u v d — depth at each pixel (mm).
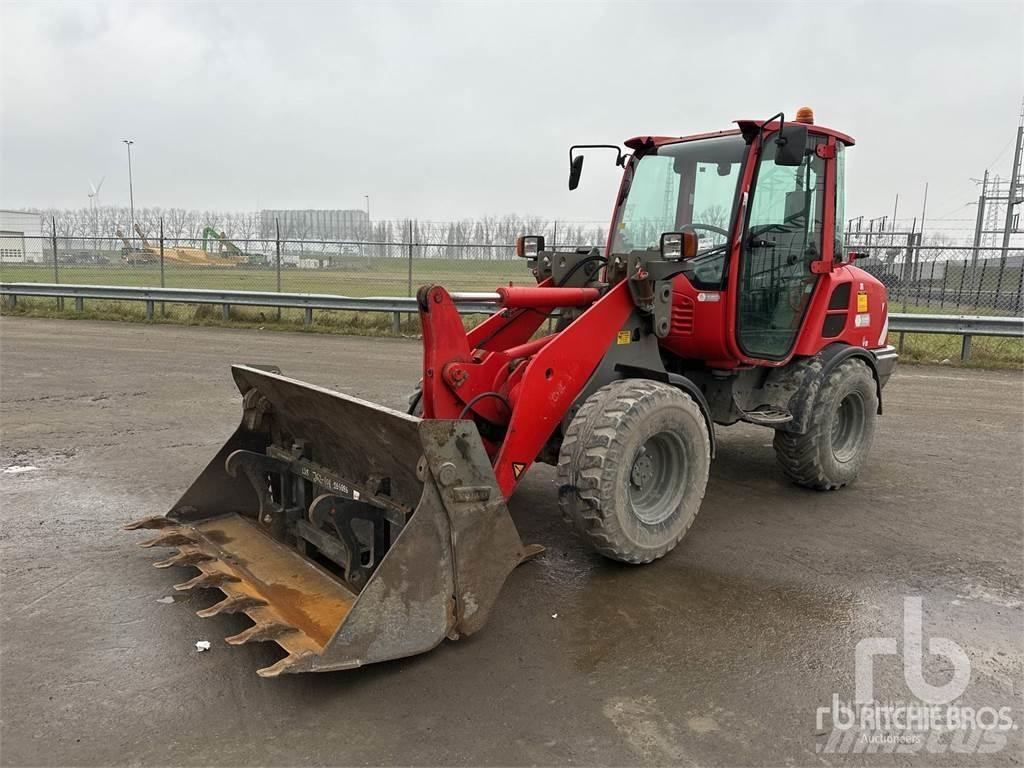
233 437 4242
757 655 3258
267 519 4035
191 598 3623
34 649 3156
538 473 5859
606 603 3703
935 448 6668
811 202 5133
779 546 4461
